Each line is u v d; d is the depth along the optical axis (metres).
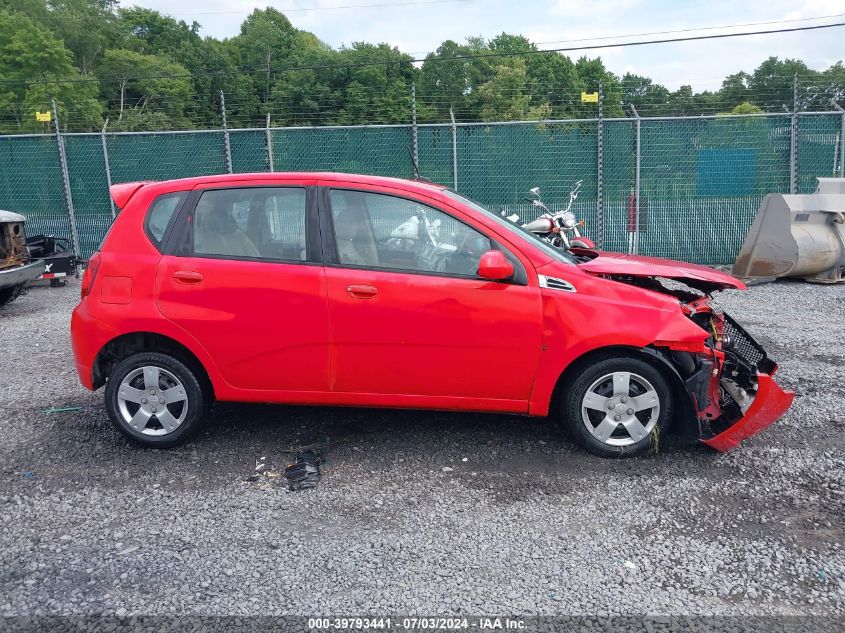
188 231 4.45
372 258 4.32
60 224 13.72
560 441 4.68
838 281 10.73
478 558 3.34
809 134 12.57
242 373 4.42
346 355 4.34
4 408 5.48
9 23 56.72
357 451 4.58
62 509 3.85
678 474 4.20
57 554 3.39
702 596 3.04
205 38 86.62
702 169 12.80
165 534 3.58
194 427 4.54
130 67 65.69
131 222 4.50
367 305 4.25
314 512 3.80
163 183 4.57
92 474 4.27
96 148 13.43
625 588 3.10
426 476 4.21
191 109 45.25
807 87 12.79
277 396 4.46
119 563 3.32
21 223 9.72
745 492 3.96
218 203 4.46
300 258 4.35
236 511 3.81
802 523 3.63
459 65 55.41
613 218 12.99
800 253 10.52
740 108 14.20
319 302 4.27
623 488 4.03
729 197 12.84
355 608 2.97
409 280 4.25
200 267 4.35
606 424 4.34
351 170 13.14
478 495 3.97
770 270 10.88
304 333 4.31
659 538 3.50
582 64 73.06
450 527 3.63
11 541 3.52
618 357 4.29
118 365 4.49
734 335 4.98
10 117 44.09
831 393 5.61
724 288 4.55
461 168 13.01
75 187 13.57
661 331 4.16
